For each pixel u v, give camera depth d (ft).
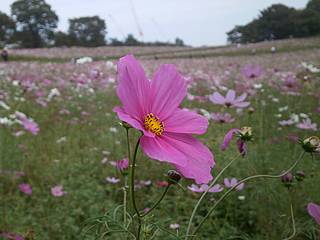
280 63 58.54
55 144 17.42
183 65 58.65
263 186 10.82
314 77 25.14
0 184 12.21
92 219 5.12
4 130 15.48
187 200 11.12
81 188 12.69
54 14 192.85
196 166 4.10
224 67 53.88
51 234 9.74
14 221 10.16
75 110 25.44
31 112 22.80
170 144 4.19
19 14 186.80
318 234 8.82
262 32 144.25
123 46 160.45
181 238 5.01
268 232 9.36
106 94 30.86
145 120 4.27
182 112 4.53
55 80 37.52
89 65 50.21
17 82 27.43
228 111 22.45
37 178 13.58
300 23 145.89
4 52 57.67
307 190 10.71
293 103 22.25
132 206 4.11
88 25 186.80
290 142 15.30
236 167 12.62
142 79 4.38
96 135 19.43
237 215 10.56
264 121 18.54
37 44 192.75
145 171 13.99
